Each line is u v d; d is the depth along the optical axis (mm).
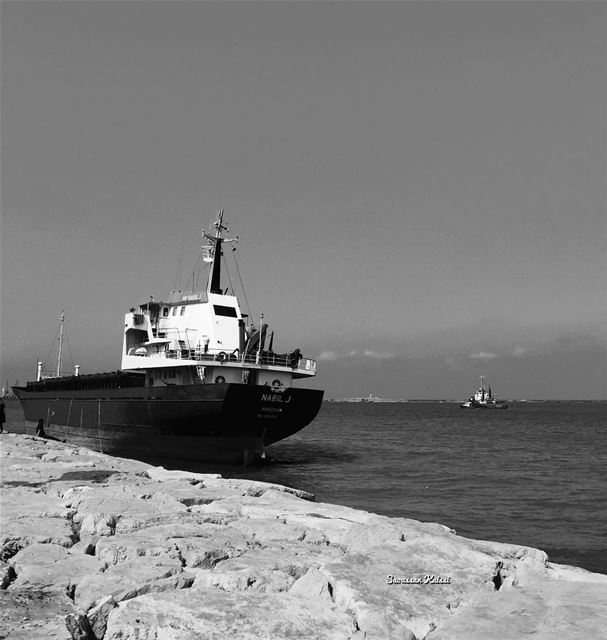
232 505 15984
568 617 7387
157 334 47031
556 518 25828
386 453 56844
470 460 51188
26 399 65125
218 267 49031
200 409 38688
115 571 9633
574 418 169750
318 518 14680
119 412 45781
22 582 9172
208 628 7289
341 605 8383
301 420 40906
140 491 17531
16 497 16188
